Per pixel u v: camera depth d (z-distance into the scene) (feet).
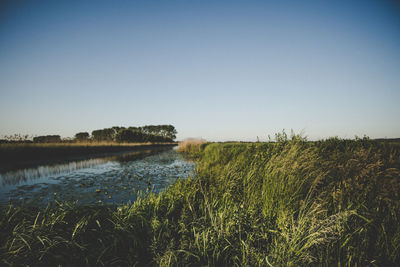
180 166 34.09
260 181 14.15
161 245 8.67
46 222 9.46
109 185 20.04
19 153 36.47
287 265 7.09
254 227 9.73
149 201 12.62
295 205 11.08
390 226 9.07
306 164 13.79
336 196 10.57
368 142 18.72
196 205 12.96
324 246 8.17
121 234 9.38
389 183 10.57
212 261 8.11
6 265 7.14
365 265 7.39
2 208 12.42
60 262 7.65
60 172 27.14
